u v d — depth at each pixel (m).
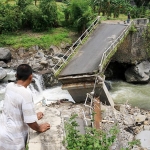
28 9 34.16
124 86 26.83
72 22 35.78
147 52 27.73
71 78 17.23
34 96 23.52
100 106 16.06
